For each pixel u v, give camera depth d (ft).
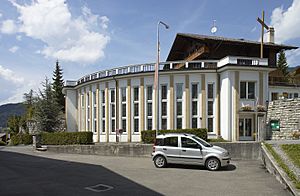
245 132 84.74
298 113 73.97
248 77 84.99
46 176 40.68
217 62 90.79
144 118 96.22
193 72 90.17
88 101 118.83
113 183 35.04
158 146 48.88
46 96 127.24
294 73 146.20
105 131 107.14
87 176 40.27
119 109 102.47
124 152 67.82
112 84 105.70
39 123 125.39
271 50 121.19
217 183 34.91
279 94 110.63
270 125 82.64
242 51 117.39
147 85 96.78
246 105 83.56
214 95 88.84
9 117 211.61
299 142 56.59
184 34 118.93
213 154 45.09
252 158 57.31
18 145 119.55
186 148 46.85
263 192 30.04
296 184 29.86
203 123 88.33
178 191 30.60
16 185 34.27
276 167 38.06
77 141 87.30
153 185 33.78
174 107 91.56
